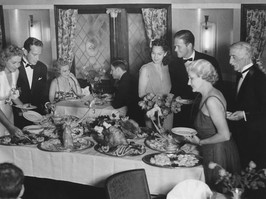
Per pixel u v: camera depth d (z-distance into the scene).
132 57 8.34
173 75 5.51
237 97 4.41
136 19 8.14
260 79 4.19
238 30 7.23
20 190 2.58
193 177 3.67
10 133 4.54
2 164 2.62
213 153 3.58
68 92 6.45
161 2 7.74
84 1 8.29
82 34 8.60
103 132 4.12
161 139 4.27
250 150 4.19
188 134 3.81
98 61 8.59
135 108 6.16
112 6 8.09
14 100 5.20
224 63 7.55
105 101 6.23
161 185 3.75
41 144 4.26
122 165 3.86
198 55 5.52
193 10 7.61
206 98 3.59
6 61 4.96
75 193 4.98
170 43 7.82
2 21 8.91
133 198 3.31
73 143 4.25
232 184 3.01
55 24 8.59
